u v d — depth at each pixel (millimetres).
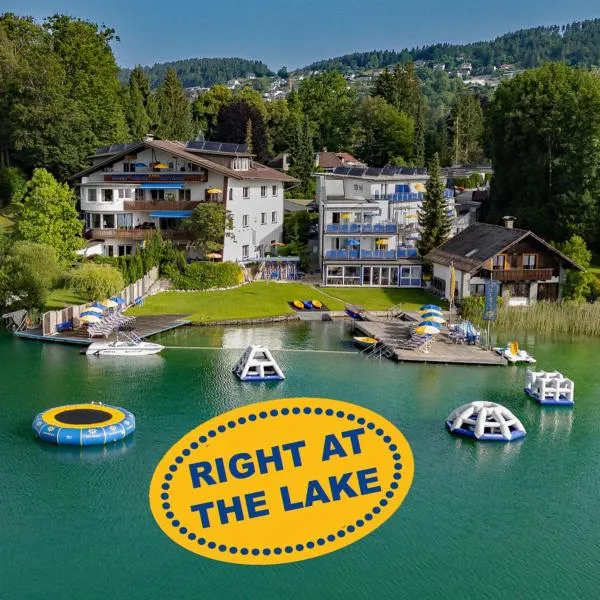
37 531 36469
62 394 54750
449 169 168125
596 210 100938
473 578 33438
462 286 84000
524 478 43125
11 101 110562
